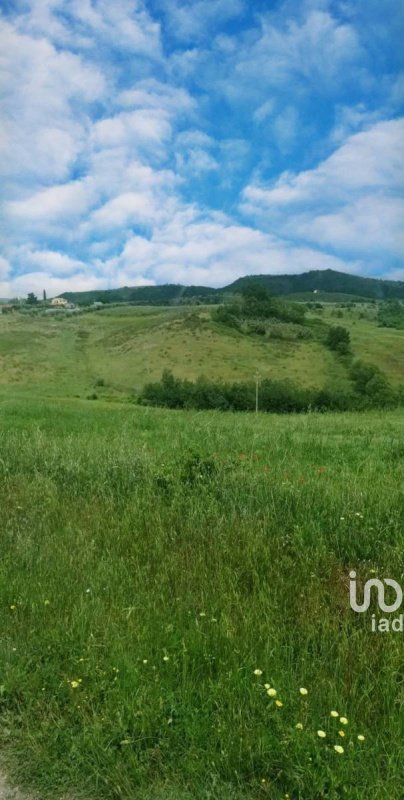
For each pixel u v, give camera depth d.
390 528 5.11
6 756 2.58
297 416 19.67
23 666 3.16
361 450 10.41
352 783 2.40
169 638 3.35
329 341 112.25
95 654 3.22
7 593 3.97
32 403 24.28
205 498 6.06
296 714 2.70
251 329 122.62
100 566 4.33
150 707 2.79
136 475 7.21
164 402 71.00
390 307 172.38
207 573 4.29
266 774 2.45
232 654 3.15
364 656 3.16
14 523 5.50
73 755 2.55
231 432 12.48
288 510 5.66
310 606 3.76
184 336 118.50
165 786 2.42
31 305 170.75
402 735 2.64
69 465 7.66
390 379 91.81
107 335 128.62
